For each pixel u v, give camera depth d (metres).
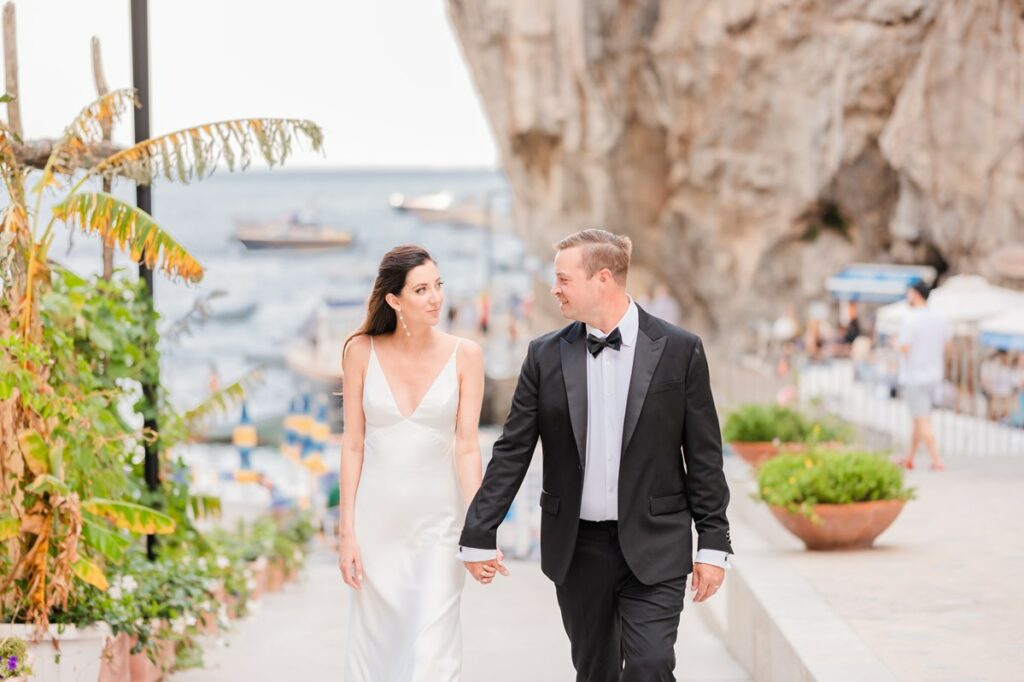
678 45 29.58
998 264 22.47
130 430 6.92
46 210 5.66
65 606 5.38
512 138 32.25
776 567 6.67
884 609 5.68
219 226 129.88
